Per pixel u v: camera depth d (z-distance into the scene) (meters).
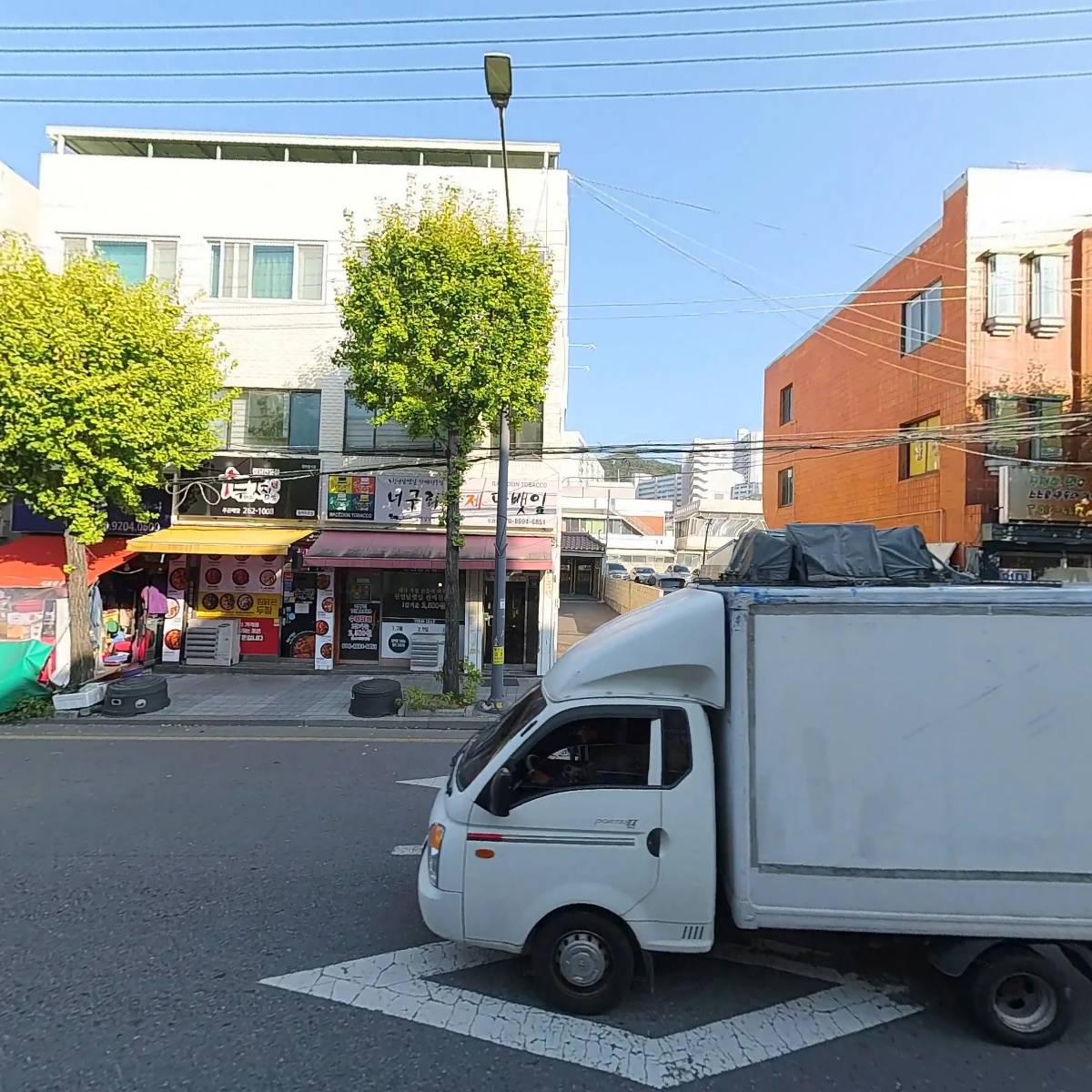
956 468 14.65
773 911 3.42
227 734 9.90
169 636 14.88
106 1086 2.98
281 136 15.89
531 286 10.80
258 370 14.85
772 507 25.17
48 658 11.42
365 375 10.97
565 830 3.52
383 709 10.96
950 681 3.37
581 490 59.81
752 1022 3.48
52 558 13.27
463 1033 3.36
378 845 5.75
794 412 23.45
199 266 14.82
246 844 5.78
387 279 10.52
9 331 9.72
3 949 4.10
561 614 29.08
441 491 14.50
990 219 14.43
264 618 15.18
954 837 3.35
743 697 3.46
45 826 6.16
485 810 3.58
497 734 4.07
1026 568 14.14
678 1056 3.22
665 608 3.91
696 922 3.47
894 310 17.30
